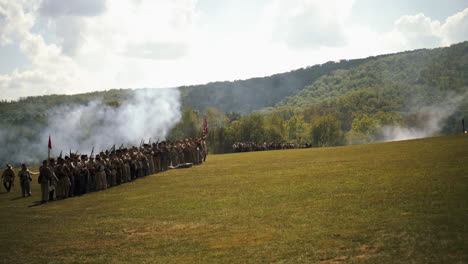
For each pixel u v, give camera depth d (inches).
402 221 404.2
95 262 399.5
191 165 1349.7
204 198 684.7
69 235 526.0
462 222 375.9
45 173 879.7
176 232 479.2
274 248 376.8
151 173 1194.0
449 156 858.8
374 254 329.7
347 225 418.0
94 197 868.0
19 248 484.1
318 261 331.6
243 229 455.5
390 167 797.9
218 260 362.6
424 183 576.1
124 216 609.3
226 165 1325.0
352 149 1577.3
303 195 608.4
